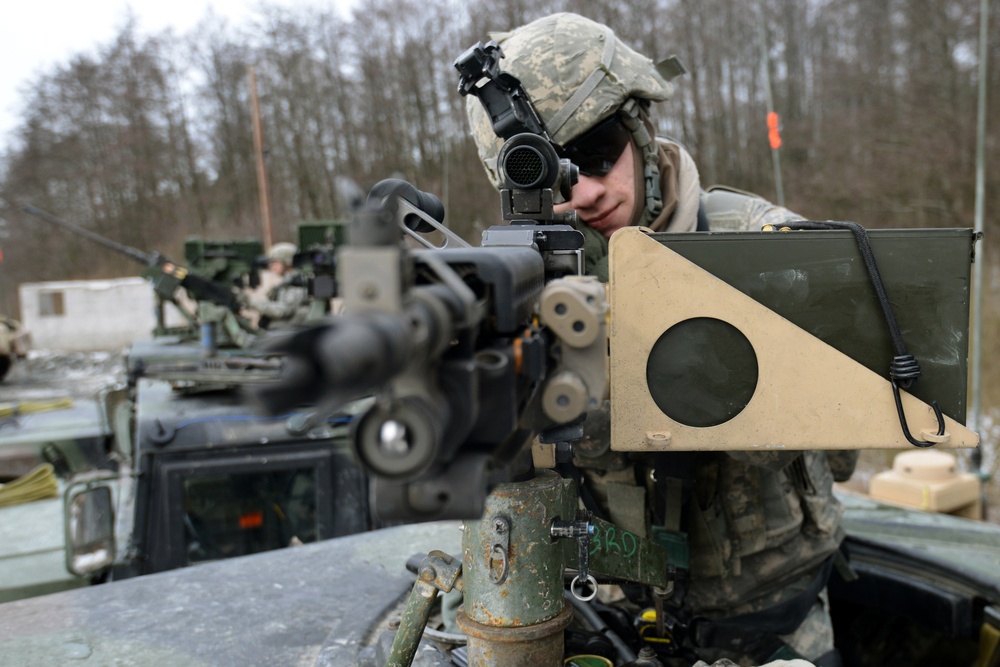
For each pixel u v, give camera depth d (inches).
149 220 970.7
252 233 785.6
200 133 983.0
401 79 663.1
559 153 72.3
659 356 50.0
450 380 29.8
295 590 75.2
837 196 526.0
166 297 254.4
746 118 639.8
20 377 417.4
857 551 97.9
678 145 82.2
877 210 508.1
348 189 25.3
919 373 47.9
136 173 982.4
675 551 67.5
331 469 158.4
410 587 75.0
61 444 222.1
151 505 151.2
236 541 157.5
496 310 33.2
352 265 24.6
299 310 270.4
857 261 48.6
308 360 24.0
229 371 169.5
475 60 56.5
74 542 151.6
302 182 799.1
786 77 665.6
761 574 71.9
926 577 91.9
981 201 223.5
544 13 582.9
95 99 996.6
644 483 70.3
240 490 157.2
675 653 67.4
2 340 377.7
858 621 104.1
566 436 43.6
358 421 28.3
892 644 102.6
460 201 462.6
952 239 48.0
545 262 50.5
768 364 49.2
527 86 71.0
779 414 49.3
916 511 111.0
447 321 28.0
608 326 49.9
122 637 66.4
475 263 33.2
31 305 737.0
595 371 37.9
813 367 48.9
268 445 156.3
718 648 68.8
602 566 59.4
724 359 49.6
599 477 71.2
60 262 981.2
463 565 50.0
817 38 673.6
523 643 48.0
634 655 63.5
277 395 24.1
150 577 79.4
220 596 74.3
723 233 49.2
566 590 69.7
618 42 73.9
